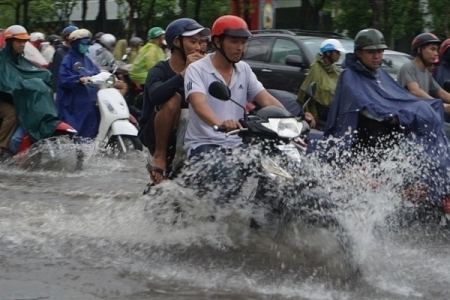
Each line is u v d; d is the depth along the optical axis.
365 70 14.74
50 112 22.12
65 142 22.33
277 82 29.03
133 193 18.48
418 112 14.38
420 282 11.55
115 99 23.95
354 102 14.43
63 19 69.50
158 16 63.28
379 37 14.65
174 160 13.39
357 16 52.41
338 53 22.69
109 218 15.11
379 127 14.63
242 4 43.44
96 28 59.38
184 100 13.59
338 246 11.66
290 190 11.72
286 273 11.75
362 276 11.66
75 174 21.56
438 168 14.38
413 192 14.38
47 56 34.53
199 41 13.78
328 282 11.38
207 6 61.59
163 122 13.37
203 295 10.68
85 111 24.09
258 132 11.81
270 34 30.06
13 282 11.23
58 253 12.80
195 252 12.80
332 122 14.74
